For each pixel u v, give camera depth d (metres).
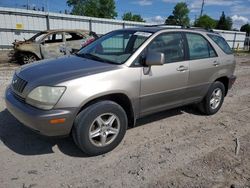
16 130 4.21
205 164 3.50
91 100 3.38
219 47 5.26
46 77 3.27
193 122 5.00
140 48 3.85
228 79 5.52
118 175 3.17
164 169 3.34
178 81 4.34
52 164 3.34
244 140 4.31
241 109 6.00
